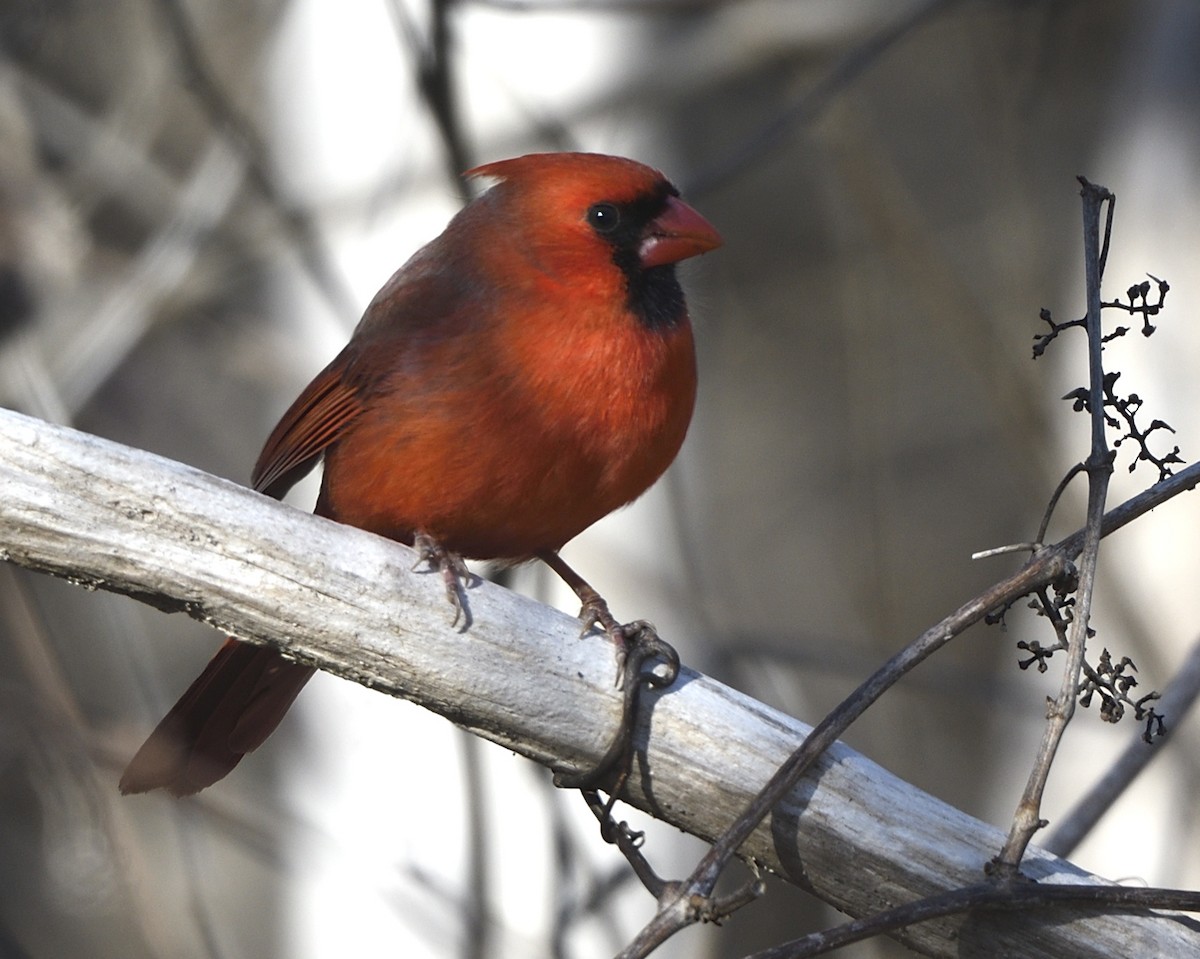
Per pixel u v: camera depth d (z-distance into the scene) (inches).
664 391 267.7
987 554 204.2
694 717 225.6
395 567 227.9
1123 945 213.9
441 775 394.3
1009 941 216.4
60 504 222.2
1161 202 361.7
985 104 586.2
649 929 191.6
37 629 359.9
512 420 262.2
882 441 569.3
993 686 390.9
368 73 444.5
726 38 447.5
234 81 476.4
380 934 396.2
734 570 597.0
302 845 373.4
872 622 546.3
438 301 269.4
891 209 456.1
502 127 433.7
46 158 491.5
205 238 444.8
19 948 406.9
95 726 369.4
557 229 265.3
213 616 226.5
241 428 547.5
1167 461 203.3
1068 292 460.1
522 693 227.6
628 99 443.8
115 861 342.3
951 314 447.8
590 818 390.0
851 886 222.1
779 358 621.3
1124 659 196.7
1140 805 346.6
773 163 616.1
